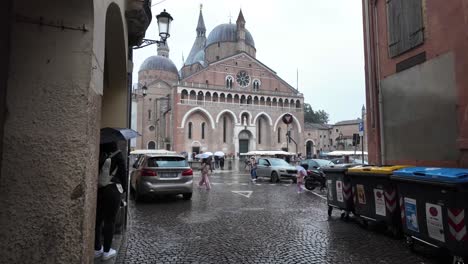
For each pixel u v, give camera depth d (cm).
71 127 315
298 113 6788
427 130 795
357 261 537
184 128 5809
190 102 5891
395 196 671
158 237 691
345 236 699
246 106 6322
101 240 612
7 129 302
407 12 872
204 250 599
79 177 314
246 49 7369
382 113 1006
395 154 938
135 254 573
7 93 303
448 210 499
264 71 6700
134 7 699
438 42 755
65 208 308
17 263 297
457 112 693
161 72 7775
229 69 6378
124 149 800
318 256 564
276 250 599
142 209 1031
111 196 520
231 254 576
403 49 889
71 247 308
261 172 2162
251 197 1327
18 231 299
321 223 832
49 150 309
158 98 7050
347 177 838
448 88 721
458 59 690
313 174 1562
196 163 3891
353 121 8481
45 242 303
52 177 308
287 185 1845
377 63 1040
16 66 308
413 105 852
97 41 350
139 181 1170
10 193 298
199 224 818
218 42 7412
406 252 584
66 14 321
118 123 820
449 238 498
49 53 316
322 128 8662
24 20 312
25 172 303
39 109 310
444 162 734
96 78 349
